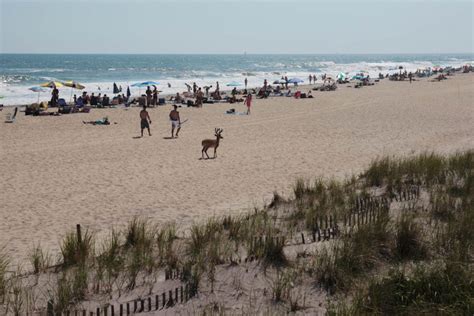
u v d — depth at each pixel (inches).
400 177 679.7
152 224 587.8
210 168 898.7
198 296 368.8
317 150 1075.9
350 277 384.2
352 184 686.5
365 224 461.4
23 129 1326.3
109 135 1250.0
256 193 735.1
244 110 1820.9
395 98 2305.6
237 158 988.6
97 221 605.0
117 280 390.3
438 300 345.7
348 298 362.3
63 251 436.1
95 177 826.2
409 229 447.8
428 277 365.7
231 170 885.2
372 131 1338.6
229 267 409.1
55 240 535.8
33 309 344.8
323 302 358.6
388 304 344.8
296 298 363.6
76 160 953.5
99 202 686.5
